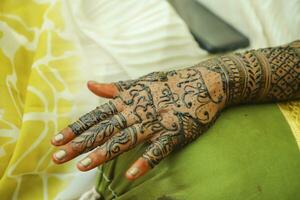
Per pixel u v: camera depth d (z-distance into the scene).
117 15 0.82
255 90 0.61
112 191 0.62
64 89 0.69
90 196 0.64
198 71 0.60
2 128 0.64
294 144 0.57
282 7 0.93
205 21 0.97
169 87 0.58
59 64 0.71
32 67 0.69
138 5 0.83
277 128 0.59
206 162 0.54
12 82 0.68
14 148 0.64
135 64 0.77
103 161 0.52
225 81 0.59
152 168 0.53
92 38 0.75
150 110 0.56
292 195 0.53
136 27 0.80
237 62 0.62
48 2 0.74
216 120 0.59
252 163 0.54
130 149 0.55
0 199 0.64
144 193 0.57
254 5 0.94
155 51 0.79
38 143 0.65
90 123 0.55
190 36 0.83
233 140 0.56
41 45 0.71
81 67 0.72
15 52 0.70
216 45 0.90
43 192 0.66
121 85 0.60
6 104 0.66
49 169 0.67
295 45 0.67
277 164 0.54
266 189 0.53
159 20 0.81
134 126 0.54
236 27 0.97
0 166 0.63
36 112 0.65
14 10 0.73
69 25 0.74
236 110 0.61
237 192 0.52
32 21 0.73
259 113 0.61
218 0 0.97
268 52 0.64
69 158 0.53
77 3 0.77
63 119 0.68
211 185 0.53
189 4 1.01
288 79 0.62
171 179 0.55
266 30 0.93
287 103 0.64
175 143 0.54
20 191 0.65
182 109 0.56
